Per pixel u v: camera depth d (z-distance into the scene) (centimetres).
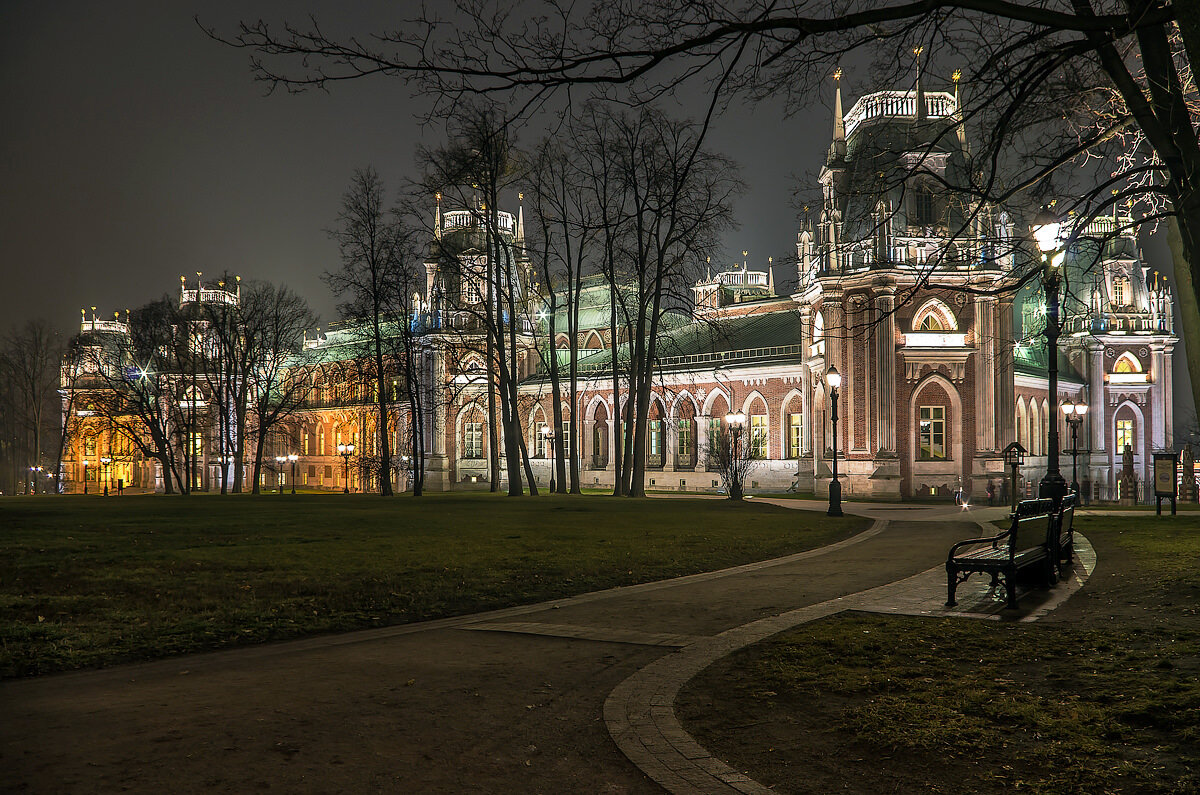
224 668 995
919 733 709
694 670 941
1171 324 8156
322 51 883
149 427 7638
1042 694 812
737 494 4731
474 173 4544
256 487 6669
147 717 787
